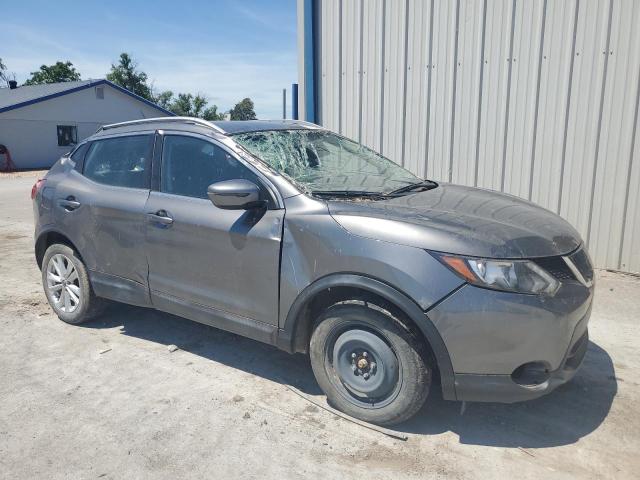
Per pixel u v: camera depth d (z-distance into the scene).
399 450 2.87
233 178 3.48
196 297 3.63
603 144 5.80
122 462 2.78
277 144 3.77
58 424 3.12
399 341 2.84
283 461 2.78
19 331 4.49
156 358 3.97
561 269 2.85
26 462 2.79
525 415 3.20
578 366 2.99
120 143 4.22
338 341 3.10
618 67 5.60
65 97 28.45
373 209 3.06
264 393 3.46
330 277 2.97
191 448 2.89
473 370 2.71
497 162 6.34
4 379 3.66
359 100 6.97
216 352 4.07
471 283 2.66
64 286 4.60
